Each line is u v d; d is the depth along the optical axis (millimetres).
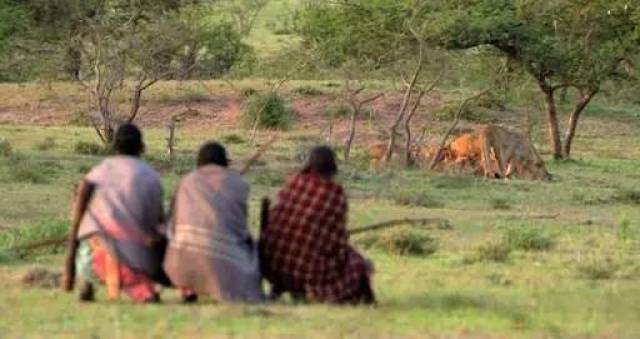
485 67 117000
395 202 75188
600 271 45094
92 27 106000
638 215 72688
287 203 33375
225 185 32969
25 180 81312
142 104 144875
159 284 34344
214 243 32438
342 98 143250
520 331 29812
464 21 102000
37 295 34500
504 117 147375
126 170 33281
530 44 107875
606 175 104500
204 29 115188
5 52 108250
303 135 132625
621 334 29625
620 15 111812
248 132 134500
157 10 114438
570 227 64625
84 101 146625
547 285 40969
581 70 111562
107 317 30609
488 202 77938
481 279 42688
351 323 30062
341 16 104875
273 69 132625
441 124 141375
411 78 109000
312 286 33062
